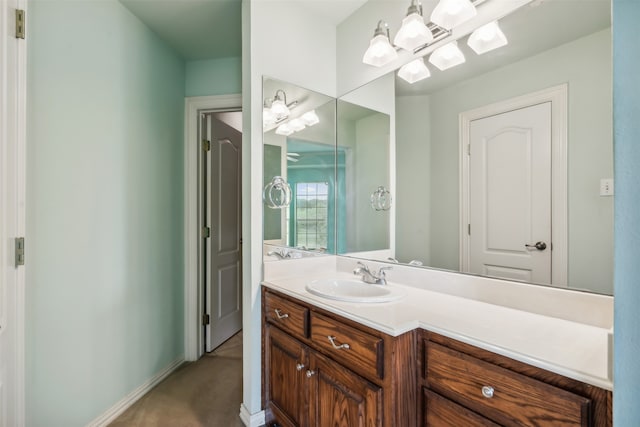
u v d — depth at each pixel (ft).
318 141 6.56
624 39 1.71
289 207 6.10
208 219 8.60
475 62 4.37
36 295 4.45
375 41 5.07
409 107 5.31
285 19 6.03
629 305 1.69
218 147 9.09
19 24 4.05
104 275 5.62
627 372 1.69
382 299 4.10
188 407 6.07
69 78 4.94
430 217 5.00
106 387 5.63
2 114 3.83
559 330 3.09
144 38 6.64
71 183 4.99
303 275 6.15
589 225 3.35
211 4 6.02
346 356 3.76
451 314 3.60
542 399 2.41
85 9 5.21
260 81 5.68
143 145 6.64
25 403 4.25
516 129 3.95
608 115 3.22
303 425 4.50
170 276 7.59
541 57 3.72
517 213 3.94
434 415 3.18
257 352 5.64
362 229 6.26
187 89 8.25
